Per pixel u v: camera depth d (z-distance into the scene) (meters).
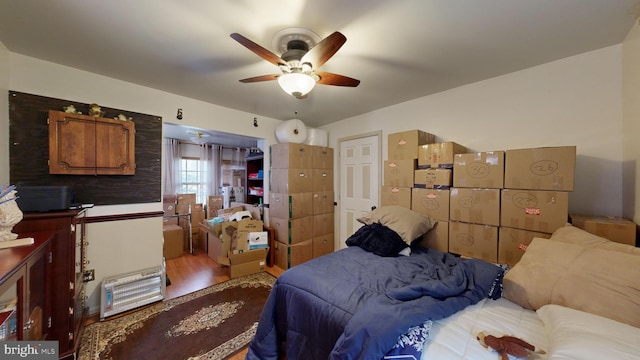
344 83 1.77
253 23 1.46
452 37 1.60
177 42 1.68
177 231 3.74
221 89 2.52
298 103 2.98
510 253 1.82
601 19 1.41
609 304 0.96
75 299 1.65
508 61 1.94
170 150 5.11
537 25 1.48
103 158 2.12
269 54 1.45
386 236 2.10
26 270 1.14
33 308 1.33
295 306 1.43
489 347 0.88
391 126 3.08
